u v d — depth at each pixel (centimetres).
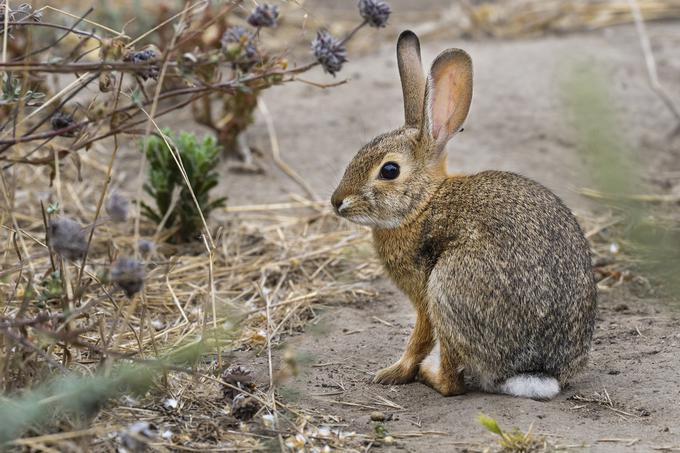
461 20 2266
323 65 919
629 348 1078
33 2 1103
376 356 1075
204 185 1323
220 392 910
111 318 1048
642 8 2295
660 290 1245
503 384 959
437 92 1066
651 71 1834
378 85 1911
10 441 747
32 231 1296
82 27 1482
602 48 2091
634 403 937
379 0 938
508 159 1622
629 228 1384
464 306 941
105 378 816
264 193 1514
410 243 1014
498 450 829
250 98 1559
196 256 1298
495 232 949
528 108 1814
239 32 894
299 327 1141
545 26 2234
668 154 1673
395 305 1219
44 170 1481
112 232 1327
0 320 834
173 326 1069
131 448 774
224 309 1134
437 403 953
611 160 919
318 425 887
